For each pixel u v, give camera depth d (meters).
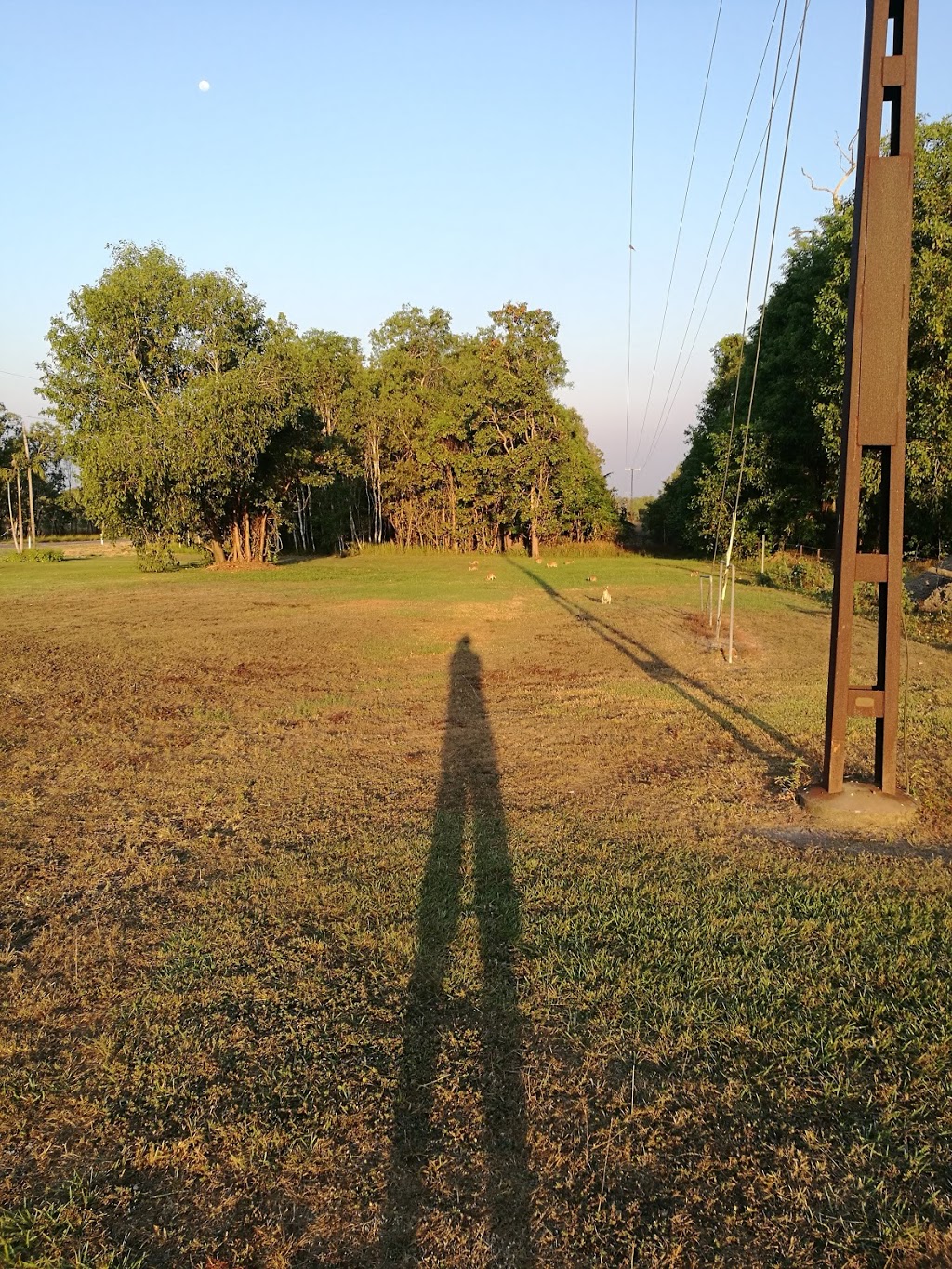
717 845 5.04
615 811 5.67
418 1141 2.60
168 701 9.71
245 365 28.83
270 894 4.43
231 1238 2.26
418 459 45.25
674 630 15.02
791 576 24.02
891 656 5.38
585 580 26.64
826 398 22.66
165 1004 3.38
